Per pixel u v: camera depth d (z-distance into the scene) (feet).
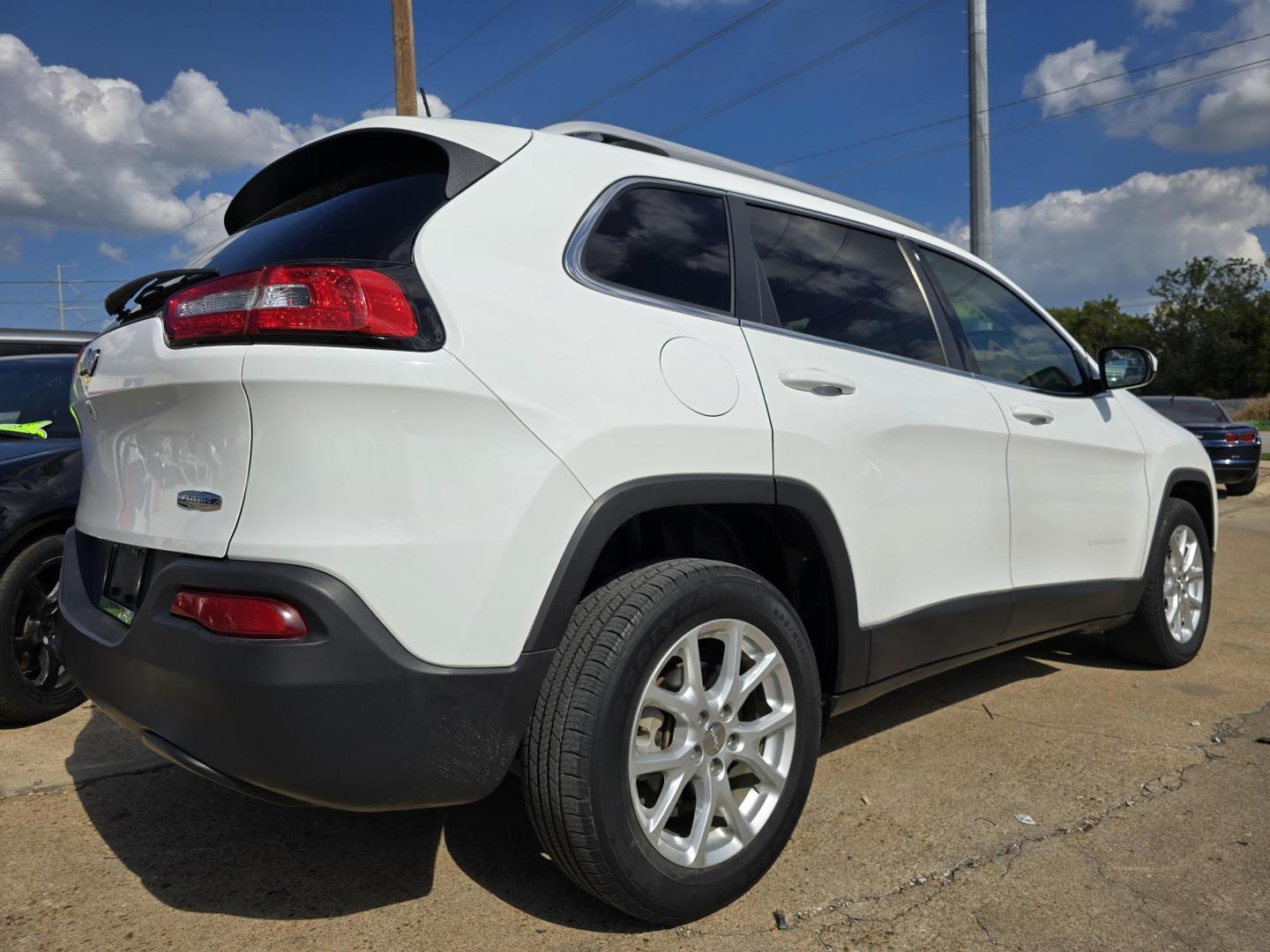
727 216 8.38
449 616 5.79
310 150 7.62
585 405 6.40
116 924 6.84
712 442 7.09
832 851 8.05
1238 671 13.80
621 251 7.35
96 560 7.33
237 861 7.84
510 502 5.99
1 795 9.11
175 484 6.16
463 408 5.87
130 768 9.82
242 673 5.45
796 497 7.68
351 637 5.50
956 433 9.55
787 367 7.98
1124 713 11.78
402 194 6.82
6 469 10.73
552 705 6.23
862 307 9.35
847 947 6.61
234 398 5.68
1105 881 7.54
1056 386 11.95
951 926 6.88
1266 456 67.72
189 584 5.81
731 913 7.05
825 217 9.45
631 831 6.39
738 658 7.17
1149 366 12.01
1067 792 9.31
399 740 5.65
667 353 7.11
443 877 7.60
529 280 6.59
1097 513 11.96
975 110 51.75
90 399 7.19
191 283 6.82
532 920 6.93
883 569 8.60
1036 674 13.62
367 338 5.66
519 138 7.31
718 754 7.00
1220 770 9.89
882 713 11.79
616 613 6.43
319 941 6.64
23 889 7.34
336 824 8.59
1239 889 7.43
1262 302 232.32
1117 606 12.53
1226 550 25.75
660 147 8.63
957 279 11.03
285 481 5.57
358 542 5.55
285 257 6.80
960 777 9.69
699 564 6.98
